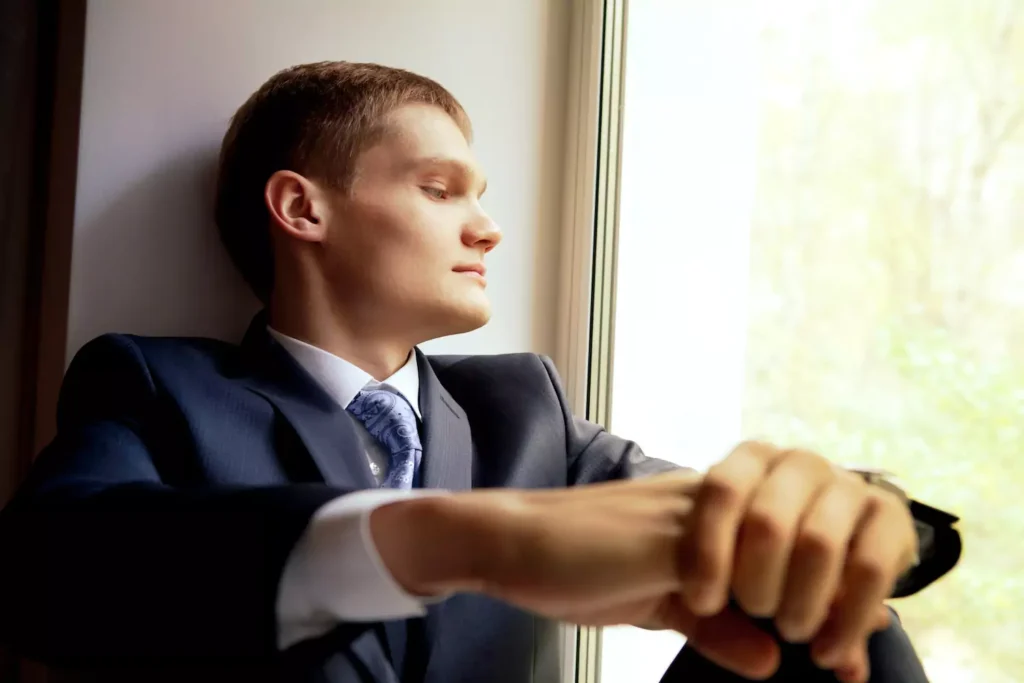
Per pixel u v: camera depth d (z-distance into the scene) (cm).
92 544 48
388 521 43
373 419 74
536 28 106
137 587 47
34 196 92
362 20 96
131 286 85
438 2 100
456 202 79
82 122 84
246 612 45
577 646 94
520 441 81
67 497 52
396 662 65
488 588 41
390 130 77
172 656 47
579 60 105
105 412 67
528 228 105
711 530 38
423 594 44
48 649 48
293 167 79
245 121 84
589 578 39
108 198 85
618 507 41
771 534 38
